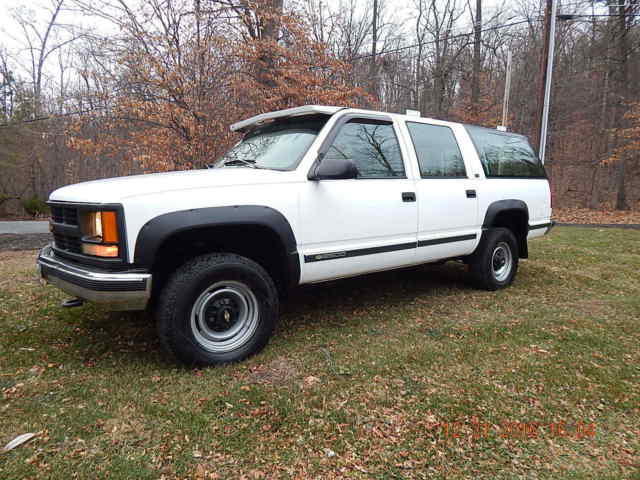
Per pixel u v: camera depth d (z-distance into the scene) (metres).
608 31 18.94
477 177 4.62
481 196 4.63
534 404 2.48
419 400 2.49
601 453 2.06
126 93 8.17
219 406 2.38
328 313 4.13
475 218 4.57
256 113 8.63
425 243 4.05
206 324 2.88
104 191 2.65
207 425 2.20
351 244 3.49
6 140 18.56
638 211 17.83
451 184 4.29
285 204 3.07
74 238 2.84
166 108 7.53
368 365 2.93
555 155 24.30
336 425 2.23
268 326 3.09
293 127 3.74
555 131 22.73
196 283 2.73
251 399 2.46
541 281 5.47
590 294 4.88
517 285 5.27
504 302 4.53
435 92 22.05
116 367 2.86
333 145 3.45
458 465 1.96
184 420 2.24
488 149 4.91
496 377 2.79
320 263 3.30
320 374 2.79
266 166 3.43
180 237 2.84
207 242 3.11
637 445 2.13
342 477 1.86
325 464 1.94
